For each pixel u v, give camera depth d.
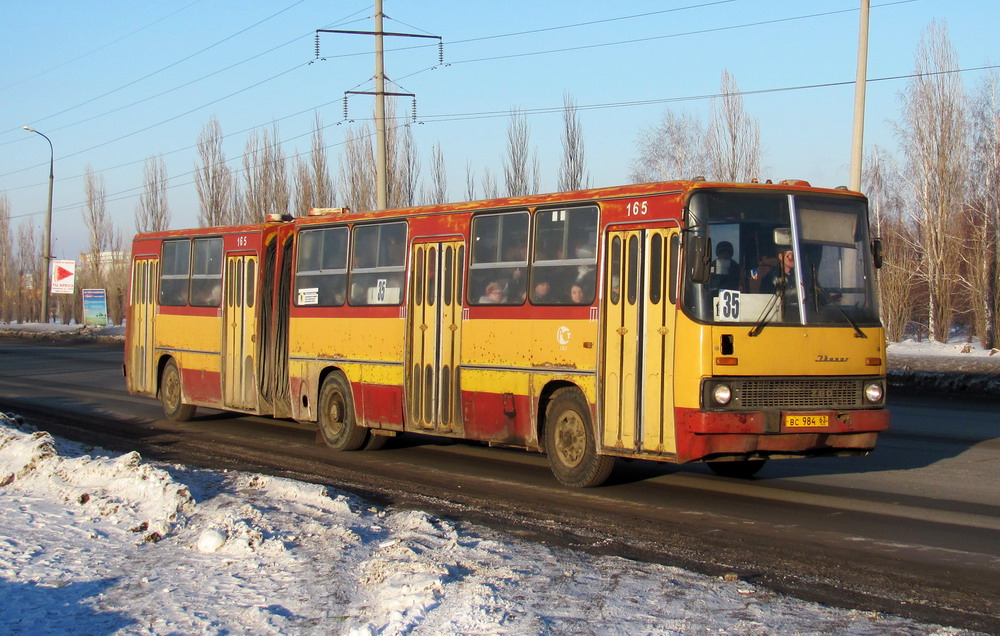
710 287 10.28
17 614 6.74
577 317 11.52
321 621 6.45
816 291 10.69
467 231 13.12
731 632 6.05
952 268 43.09
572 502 10.85
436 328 13.48
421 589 6.81
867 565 8.10
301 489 10.60
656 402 10.59
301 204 53.38
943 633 6.11
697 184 10.52
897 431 16.52
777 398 10.36
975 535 9.16
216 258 17.95
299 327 16.06
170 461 13.96
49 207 60.69
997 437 15.71
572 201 11.72
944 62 43.81
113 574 7.75
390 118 48.94
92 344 49.19
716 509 10.44
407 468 13.41
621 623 6.20
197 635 6.26
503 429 12.48
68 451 13.57
